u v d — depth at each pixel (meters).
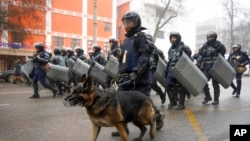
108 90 4.72
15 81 22.06
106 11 44.19
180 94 8.87
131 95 4.83
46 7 26.84
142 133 5.30
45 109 8.98
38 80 11.86
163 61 9.81
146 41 5.20
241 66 11.55
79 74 11.72
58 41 38.41
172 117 7.55
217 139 5.52
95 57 12.07
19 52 29.86
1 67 30.06
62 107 9.34
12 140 5.59
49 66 12.01
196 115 7.81
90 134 5.97
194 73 8.52
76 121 7.20
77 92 4.26
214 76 9.55
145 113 5.01
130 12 5.37
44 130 6.33
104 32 43.97
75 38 40.38
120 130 4.54
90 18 41.97
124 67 5.38
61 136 5.84
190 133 5.95
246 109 8.69
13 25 24.39
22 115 8.03
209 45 9.71
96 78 11.58
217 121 7.03
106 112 4.41
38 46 11.89
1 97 12.23
